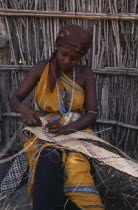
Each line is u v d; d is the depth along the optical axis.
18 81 2.92
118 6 2.77
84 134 2.06
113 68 2.86
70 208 2.09
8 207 2.23
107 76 2.91
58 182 1.87
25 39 2.85
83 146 1.95
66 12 2.73
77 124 2.06
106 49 2.85
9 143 2.80
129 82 2.91
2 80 2.89
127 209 2.26
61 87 2.14
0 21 2.78
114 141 3.07
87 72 2.19
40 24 2.81
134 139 3.05
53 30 2.83
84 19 2.78
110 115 3.01
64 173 1.86
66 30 1.93
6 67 2.84
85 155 1.96
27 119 2.03
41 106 2.17
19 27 2.82
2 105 2.95
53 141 1.92
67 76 2.13
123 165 1.88
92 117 2.13
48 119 2.14
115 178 2.59
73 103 2.14
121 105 2.97
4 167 2.71
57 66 2.08
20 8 2.78
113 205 2.30
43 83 2.11
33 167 1.95
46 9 2.78
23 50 2.87
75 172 1.81
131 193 2.40
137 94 2.94
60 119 2.13
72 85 2.13
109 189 2.45
